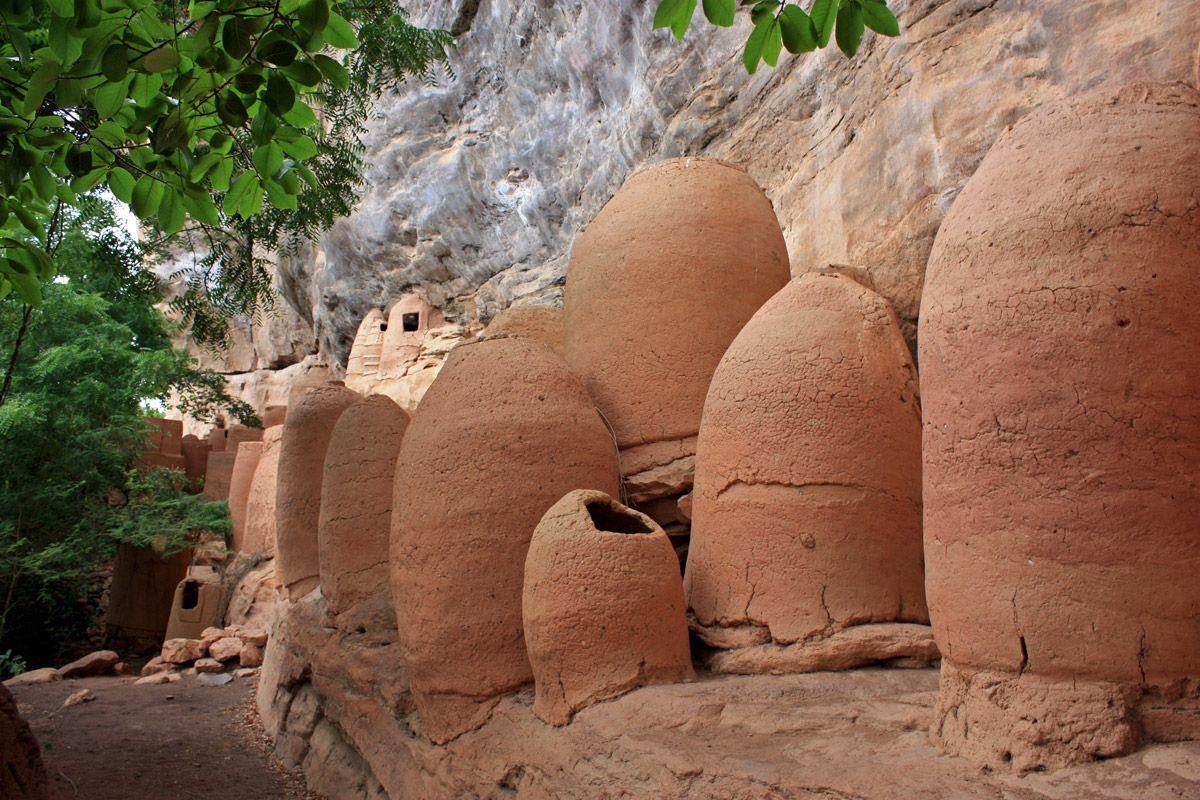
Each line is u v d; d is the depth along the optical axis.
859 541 4.20
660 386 5.31
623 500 5.27
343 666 6.21
